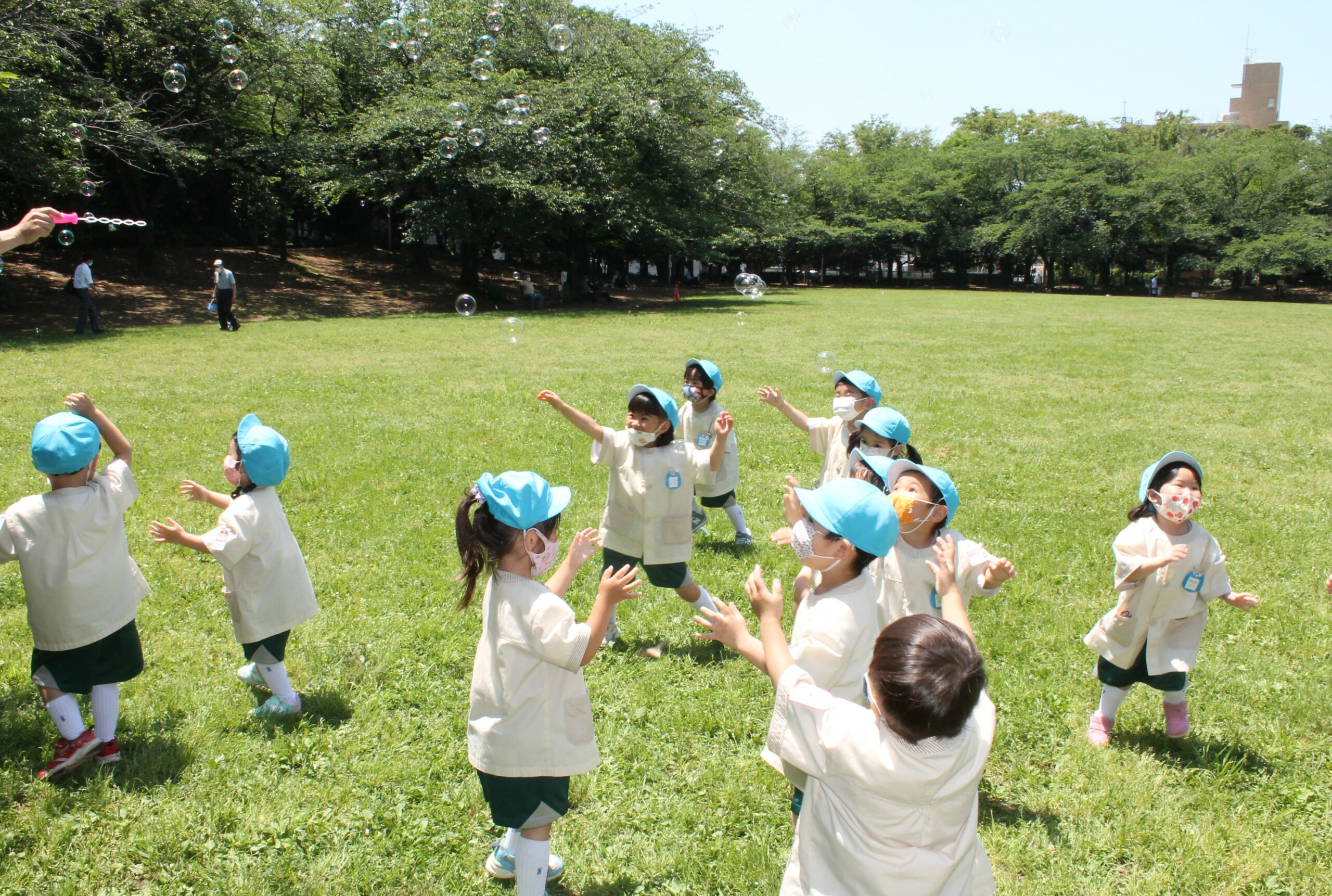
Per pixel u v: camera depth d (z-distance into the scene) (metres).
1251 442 9.39
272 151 25.88
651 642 4.53
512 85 25.86
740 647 2.36
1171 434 9.70
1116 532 6.42
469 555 2.56
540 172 25.83
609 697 3.95
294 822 3.04
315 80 25.28
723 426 4.32
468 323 21.64
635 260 41.84
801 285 53.22
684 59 29.52
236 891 2.72
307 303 25.94
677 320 23.61
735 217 34.81
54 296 22.27
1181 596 3.36
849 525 2.39
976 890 2.04
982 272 63.19
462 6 27.05
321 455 7.96
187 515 6.29
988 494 7.39
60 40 20.20
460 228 25.75
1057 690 4.07
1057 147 52.03
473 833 3.04
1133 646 3.44
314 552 5.69
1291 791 3.33
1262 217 47.84
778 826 3.09
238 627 3.59
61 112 18.44
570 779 3.31
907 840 1.90
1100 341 18.94
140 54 22.56
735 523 6.08
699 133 30.27
